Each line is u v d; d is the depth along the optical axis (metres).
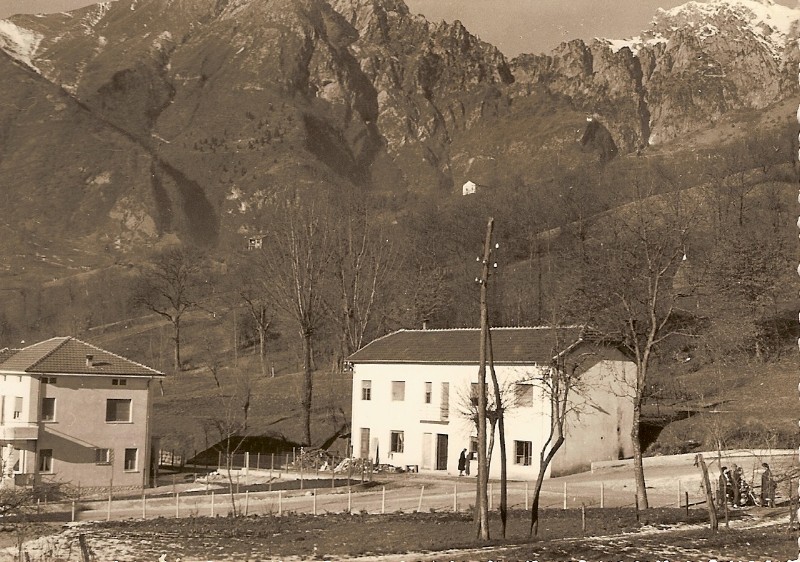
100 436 73.94
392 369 82.94
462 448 76.88
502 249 143.25
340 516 50.12
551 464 70.69
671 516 47.44
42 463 71.44
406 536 40.47
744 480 55.12
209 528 44.62
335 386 119.44
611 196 169.88
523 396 73.06
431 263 134.75
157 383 147.38
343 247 122.50
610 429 74.38
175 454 98.38
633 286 69.19
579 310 77.06
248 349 168.88
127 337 193.50
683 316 90.50
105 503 61.12
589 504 55.75
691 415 78.06
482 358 39.56
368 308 113.94
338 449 92.69
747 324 89.62
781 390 79.25
